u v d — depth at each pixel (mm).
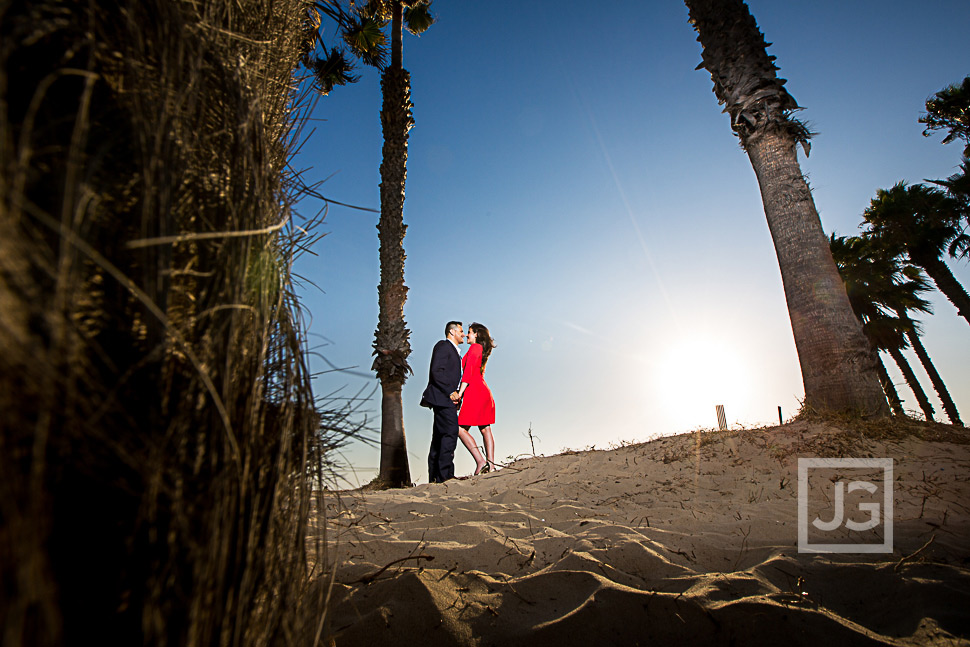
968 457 3854
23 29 730
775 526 2898
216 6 1083
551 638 1645
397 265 8961
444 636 1669
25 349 603
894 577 1921
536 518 3357
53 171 737
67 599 692
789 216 5418
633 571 2232
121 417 755
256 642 901
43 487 652
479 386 6730
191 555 784
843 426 4570
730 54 5918
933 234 15891
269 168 1174
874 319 16688
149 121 882
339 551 2436
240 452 906
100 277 782
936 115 16391
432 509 3682
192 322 882
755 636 1574
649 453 4957
